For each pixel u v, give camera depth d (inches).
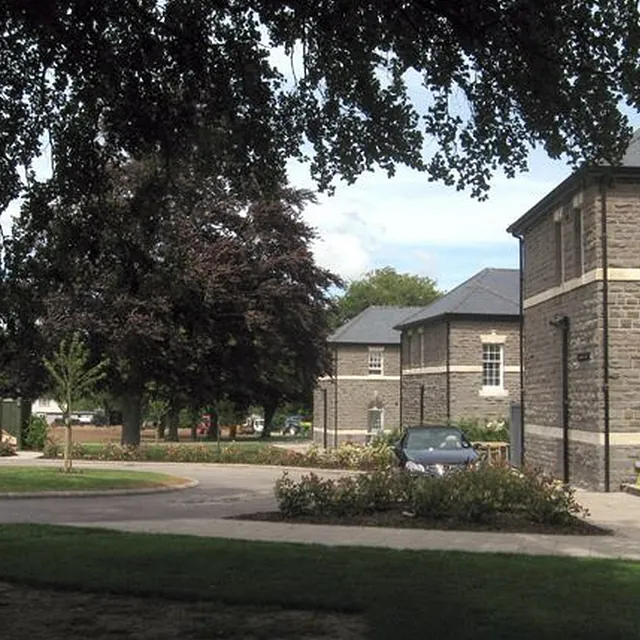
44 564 363.3
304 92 319.6
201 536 464.4
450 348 1482.5
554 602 296.5
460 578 339.6
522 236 1062.4
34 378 1339.8
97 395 1649.9
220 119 326.3
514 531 499.5
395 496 562.3
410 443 740.0
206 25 297.9
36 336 344.2
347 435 2053.4
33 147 340.5
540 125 292.2
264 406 1784.0
